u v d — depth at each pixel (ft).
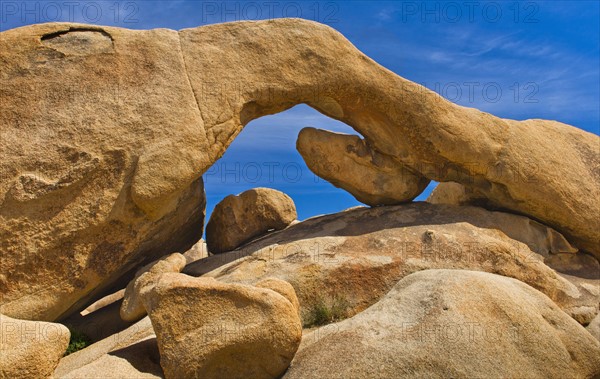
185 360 20.35
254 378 21.02
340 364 19.60
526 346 21.26
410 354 19.62
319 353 20.70
